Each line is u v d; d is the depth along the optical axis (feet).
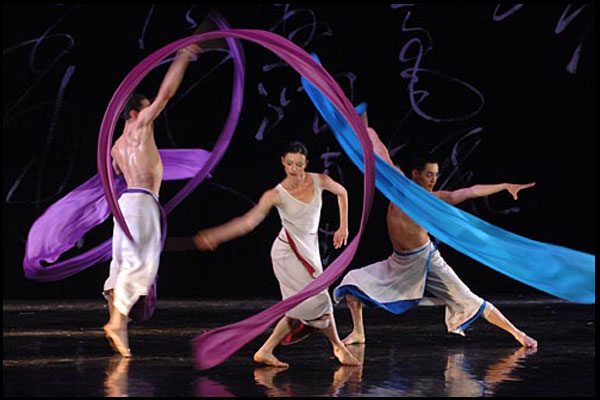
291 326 32.42
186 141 64.23
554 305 55.57
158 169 37.01
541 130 65.51
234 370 31.32
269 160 64.75
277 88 64.34
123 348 34.58
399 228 38.70
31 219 62.80
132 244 35.94
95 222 42.01
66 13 62.49
